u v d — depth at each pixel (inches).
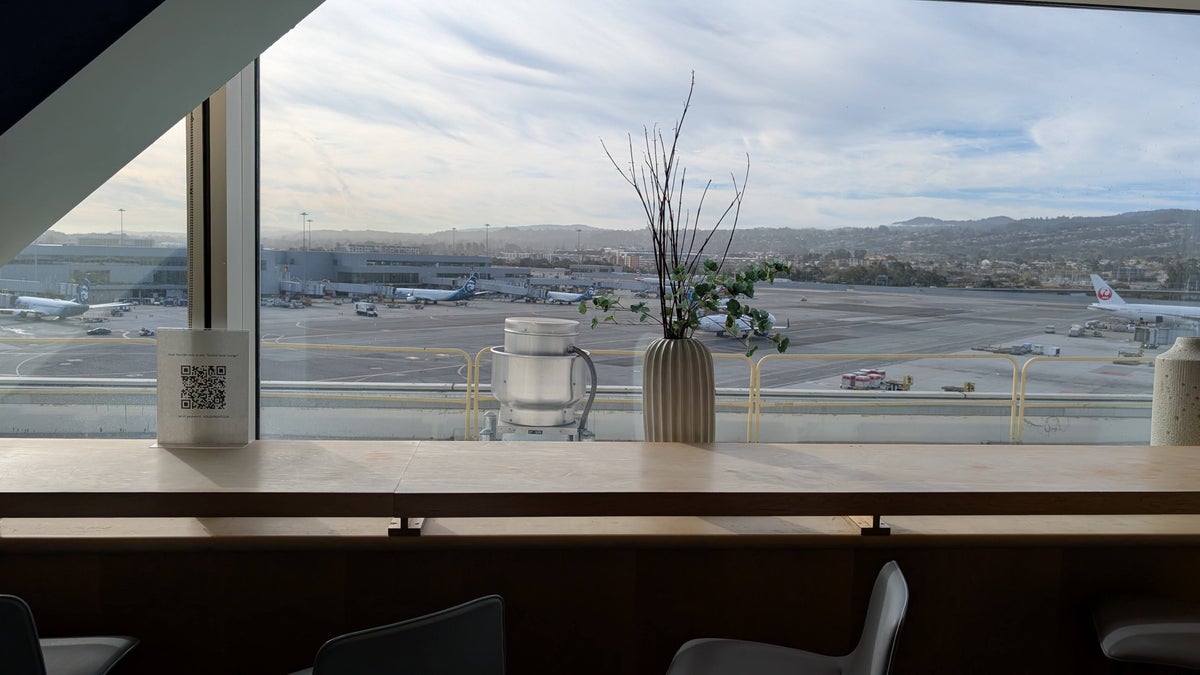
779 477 71.3
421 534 72.1
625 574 75.3
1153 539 75.8
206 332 80.4
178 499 64.3
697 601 75.7
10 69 58.9
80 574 71.9
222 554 72.7
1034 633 77.8
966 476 72.5
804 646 76.3
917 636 77.1
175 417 80.4
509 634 75.4
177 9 58.6
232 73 67.3
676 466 75.0
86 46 59.3
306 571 73.5
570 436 97.9
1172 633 65.9
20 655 50.2
